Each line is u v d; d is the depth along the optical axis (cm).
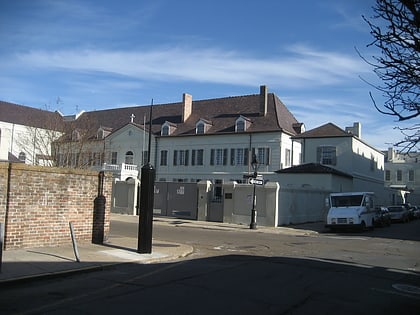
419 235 2272
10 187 1165
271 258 1300
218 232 2188
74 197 1338
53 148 4619
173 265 1129
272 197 2577
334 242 1827
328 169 3544
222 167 4953
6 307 675
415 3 631
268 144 4697
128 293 784
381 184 5169
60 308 671
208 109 5531
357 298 800
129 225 2389
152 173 1288
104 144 5703
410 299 812
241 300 750
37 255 1102
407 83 685
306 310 700
